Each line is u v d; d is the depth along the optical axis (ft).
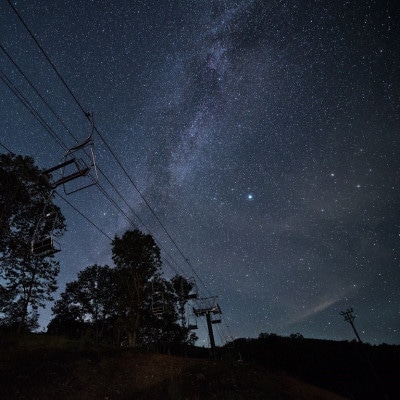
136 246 119.55
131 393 43.24
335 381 129.08
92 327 146.30
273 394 53.26
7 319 95.45
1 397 34.01
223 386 51.16
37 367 45.03
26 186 92.43
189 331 133.59
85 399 37.91
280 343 171.94
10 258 94.27
